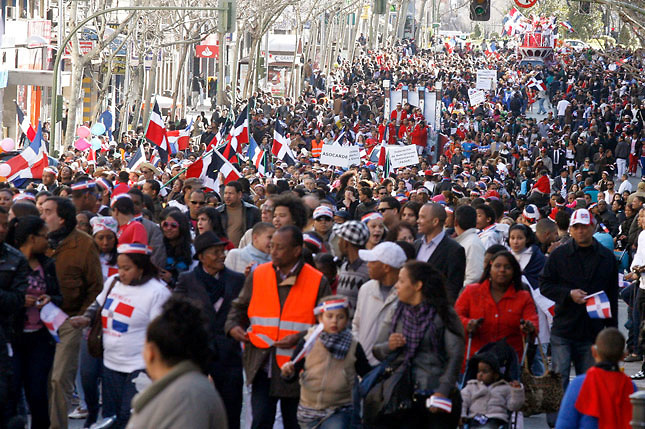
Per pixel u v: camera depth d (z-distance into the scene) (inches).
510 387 751.1
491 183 2279.8
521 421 791.7
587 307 828.6
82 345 816.3
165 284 793.6
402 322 668.7
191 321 457.1
